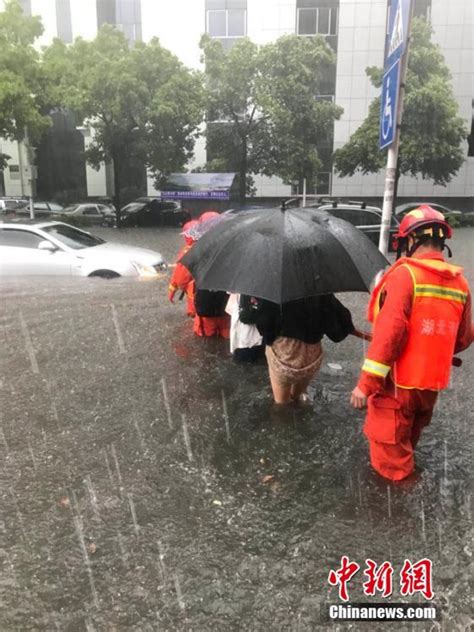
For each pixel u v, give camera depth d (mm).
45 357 5637
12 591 2455
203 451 3691
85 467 3490
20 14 21094
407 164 28125
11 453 3670
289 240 3520
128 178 35750
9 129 20391
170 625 2279
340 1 32906
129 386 4840
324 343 6211
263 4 33219
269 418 4184
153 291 8891
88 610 2354
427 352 2955
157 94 24312
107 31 25391
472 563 2641
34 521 2943
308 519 2963
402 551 2719
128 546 2744
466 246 19125
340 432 3957
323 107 25656
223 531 2863
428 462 3525
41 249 9859
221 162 27797
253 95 25172
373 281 3615
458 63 33750
